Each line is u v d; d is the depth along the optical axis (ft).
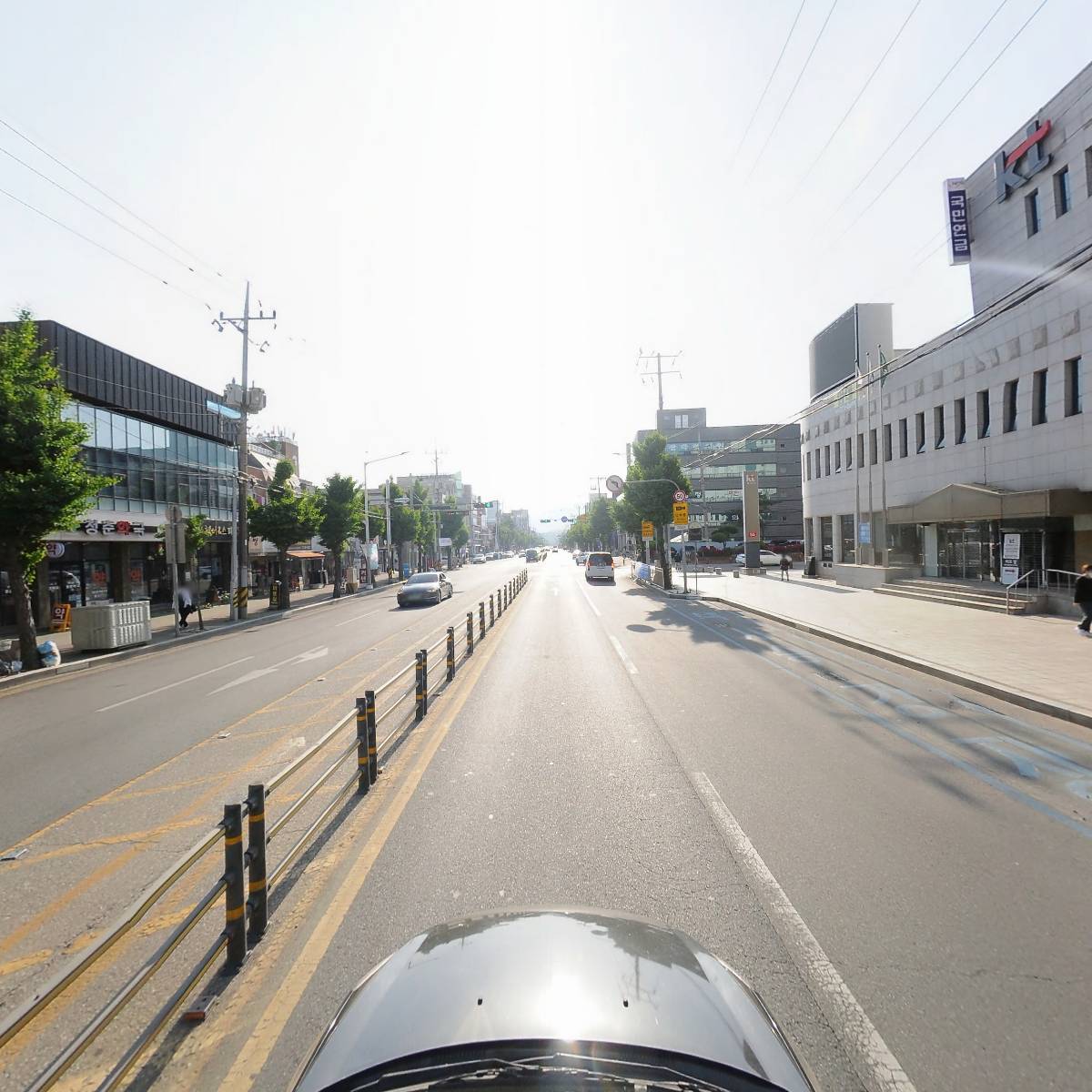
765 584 120.16
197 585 110.93
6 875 16.62
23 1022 6.98
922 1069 9.35
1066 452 65.77
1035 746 25.12
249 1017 10.75
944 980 11.32
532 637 58.23
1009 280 74.23
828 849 16.48
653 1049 5.89
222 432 117.08
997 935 12.68
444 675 40.93
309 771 23.79
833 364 122.11
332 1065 6.05
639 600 99.71
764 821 18.28
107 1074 9.43
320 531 125.90
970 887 14.51
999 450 75.72
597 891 14.47
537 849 16.66
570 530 504.84
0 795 22.67
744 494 153.79
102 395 85.10
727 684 37.22
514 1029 6.09
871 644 48.62
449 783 21.75
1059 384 66.54
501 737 27.02
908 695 34.09
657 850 16.51
